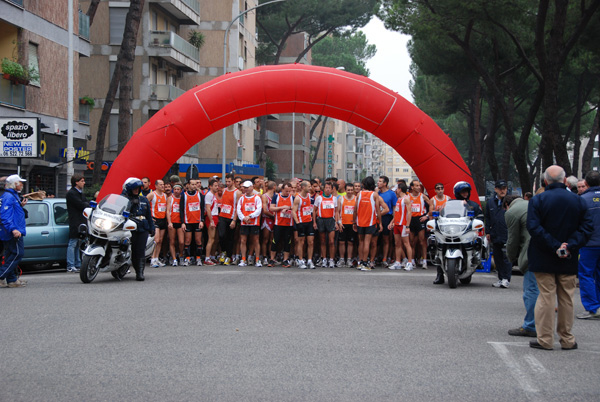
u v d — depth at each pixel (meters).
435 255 12.67
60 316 8.34
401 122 17.28
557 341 7.52
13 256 11.12
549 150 19.64
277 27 52.12
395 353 6.60
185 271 14.21
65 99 26.98
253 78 17.28
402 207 15.12
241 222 15.24
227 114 17.34
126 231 11.93
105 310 8.82
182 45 40.16
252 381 5.54
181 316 8.45
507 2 20.11
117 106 38.03
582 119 48.50
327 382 5.53
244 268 15.02
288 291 11.05
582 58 30.41
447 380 5.65
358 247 16.08
